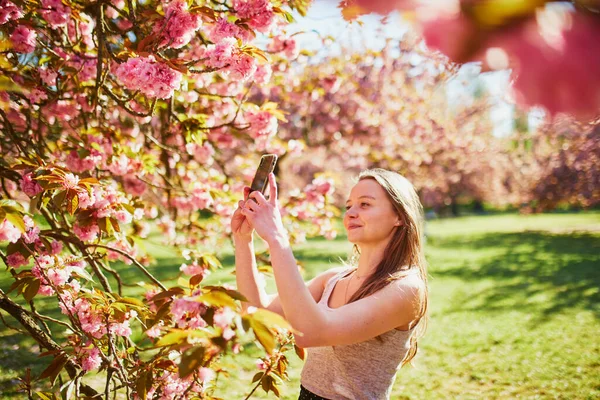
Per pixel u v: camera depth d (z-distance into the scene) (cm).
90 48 356
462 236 2161
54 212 322
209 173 459
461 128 2108
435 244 1886
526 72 37
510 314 830
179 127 364
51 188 222
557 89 36
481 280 1142
